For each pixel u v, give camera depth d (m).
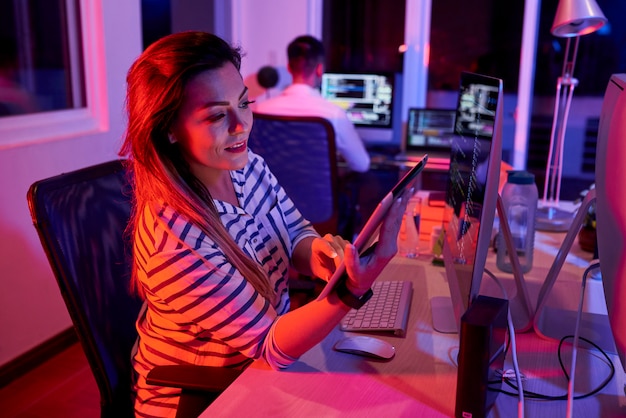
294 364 1.21
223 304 1.15
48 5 2.90
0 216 2.49
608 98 1.22
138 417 1.34
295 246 1.54
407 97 4.39
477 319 1.00
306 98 3.28
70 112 2.92
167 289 1.16
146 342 1.33
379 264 1.07
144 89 1.14
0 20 2.88
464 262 1.24
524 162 4.28
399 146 4.10
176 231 1.16
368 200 4.46
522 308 1.42
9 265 2.55
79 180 1.40
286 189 2.95
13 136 2.62
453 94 4.52
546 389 1.14
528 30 4.07
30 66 2.92
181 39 1.15
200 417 1.05
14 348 2.60
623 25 5.26
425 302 1.50
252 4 4.36
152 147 1.17
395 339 1.32
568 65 2.30
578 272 1.68
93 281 1.37
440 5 4.35
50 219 1.30
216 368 1.23
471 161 1.31
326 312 1.11
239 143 1.20
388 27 4.51
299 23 4.31
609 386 1.15
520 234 1.64
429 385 1.15
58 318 2.81
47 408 2.40
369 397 1.11
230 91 1.16
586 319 1.40
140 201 1.21
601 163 1.19
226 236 1.22
